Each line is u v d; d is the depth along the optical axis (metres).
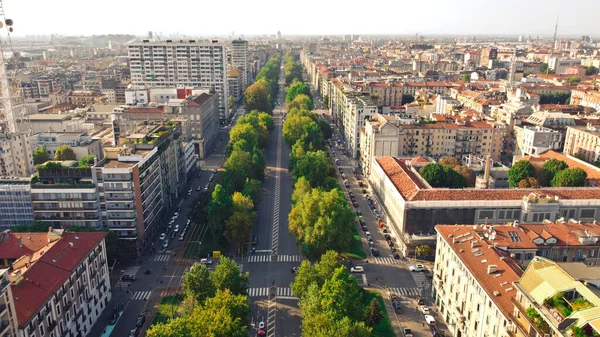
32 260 132.00
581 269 96.56
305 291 143.75
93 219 182.12
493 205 187.75
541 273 98.31
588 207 190.50
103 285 154.62
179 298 159.75
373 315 135.75
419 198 189.75
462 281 134.62
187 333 113.75
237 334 117.00
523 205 186.75
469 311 130.00
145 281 171.25
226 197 199.75
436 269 157.88
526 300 99.62
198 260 187.38
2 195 180.00
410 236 188.25
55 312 123.56
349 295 131.00
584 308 82.50
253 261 186.50
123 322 147.25
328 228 177.12
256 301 157.75
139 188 188.38
